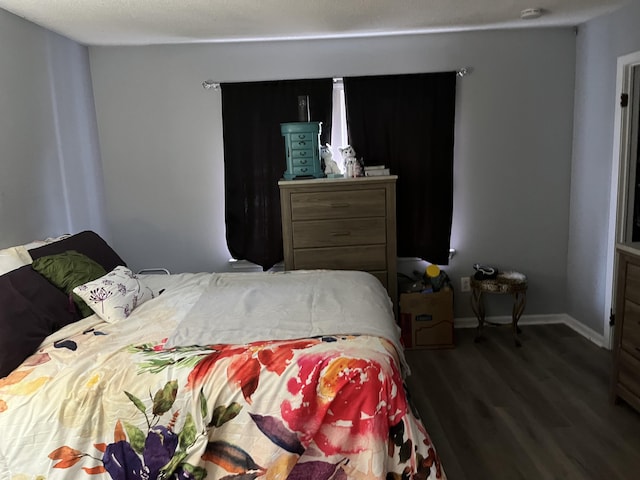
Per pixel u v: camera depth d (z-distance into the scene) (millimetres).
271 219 3783
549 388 2967
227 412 1792
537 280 3953
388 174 3494
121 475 1781
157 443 1792
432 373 3225
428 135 3715
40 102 3029
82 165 3514
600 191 3479
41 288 2260
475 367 3287
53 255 2484
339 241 3445
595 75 3473
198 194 3840
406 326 3592
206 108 3732
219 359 1866
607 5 3080
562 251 3920
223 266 3918
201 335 2139
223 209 3852
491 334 3838
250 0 2633
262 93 3652
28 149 2895
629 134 3209
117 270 2615
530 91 3740
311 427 1775
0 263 2299
